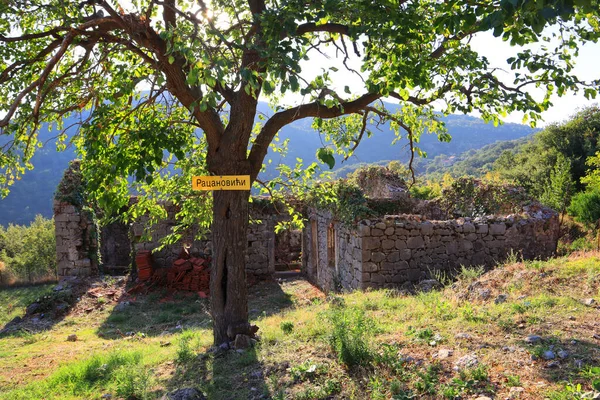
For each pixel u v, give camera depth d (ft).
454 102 21.63
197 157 26.03
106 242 68.64
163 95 20.17
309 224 54.75
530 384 12.90
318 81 14.16
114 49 18.15
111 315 40.47
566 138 85.76
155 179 25.81
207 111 19.56
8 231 100.73
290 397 14.70
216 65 12.69
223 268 20.93
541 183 77.77
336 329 18.17
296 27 15.56
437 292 28.86
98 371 20.99
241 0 22.91
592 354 14.12
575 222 51.62
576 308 19.30
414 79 17.61
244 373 17.42
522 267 27.58
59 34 20.25
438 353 16.05
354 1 17.21
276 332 21.80
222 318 20.99
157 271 49.16
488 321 18.92
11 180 23.45
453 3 15.46
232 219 20.63
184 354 20.94
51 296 43.39
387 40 17.62
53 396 18.66
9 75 21.35
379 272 36.22
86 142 17.99
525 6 10.06
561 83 18.67
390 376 14.92
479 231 37.58
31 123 21.03
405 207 53.36
